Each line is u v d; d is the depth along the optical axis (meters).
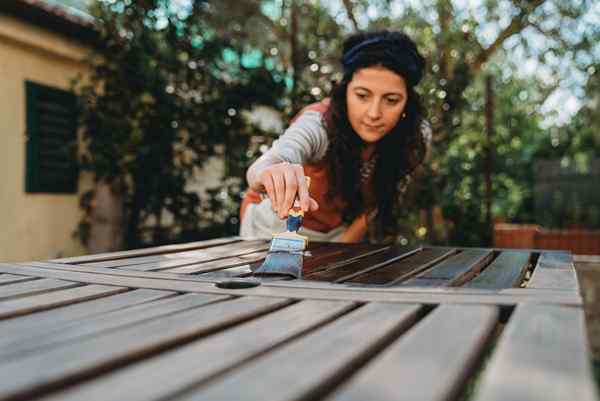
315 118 1.95
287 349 0.59
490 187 5.23
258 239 1.93
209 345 0.61
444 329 0.67
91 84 4.64
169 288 0.99
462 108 4.82
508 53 5.89
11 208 4.04
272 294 0.93
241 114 4.84
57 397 0.45
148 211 4.68
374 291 0.94
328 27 4.91
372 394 0.45
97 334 0.66
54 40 4.21
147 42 4.34
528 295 0.88
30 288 0.98
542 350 0.57
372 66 1.83
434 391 0.46
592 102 6.62
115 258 1.39
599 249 7.08
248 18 5.23
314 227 2.18
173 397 0.45
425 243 5.04
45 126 4.29
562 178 9.05
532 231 7.06
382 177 2.18
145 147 4.34
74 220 4.55
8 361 0.55
